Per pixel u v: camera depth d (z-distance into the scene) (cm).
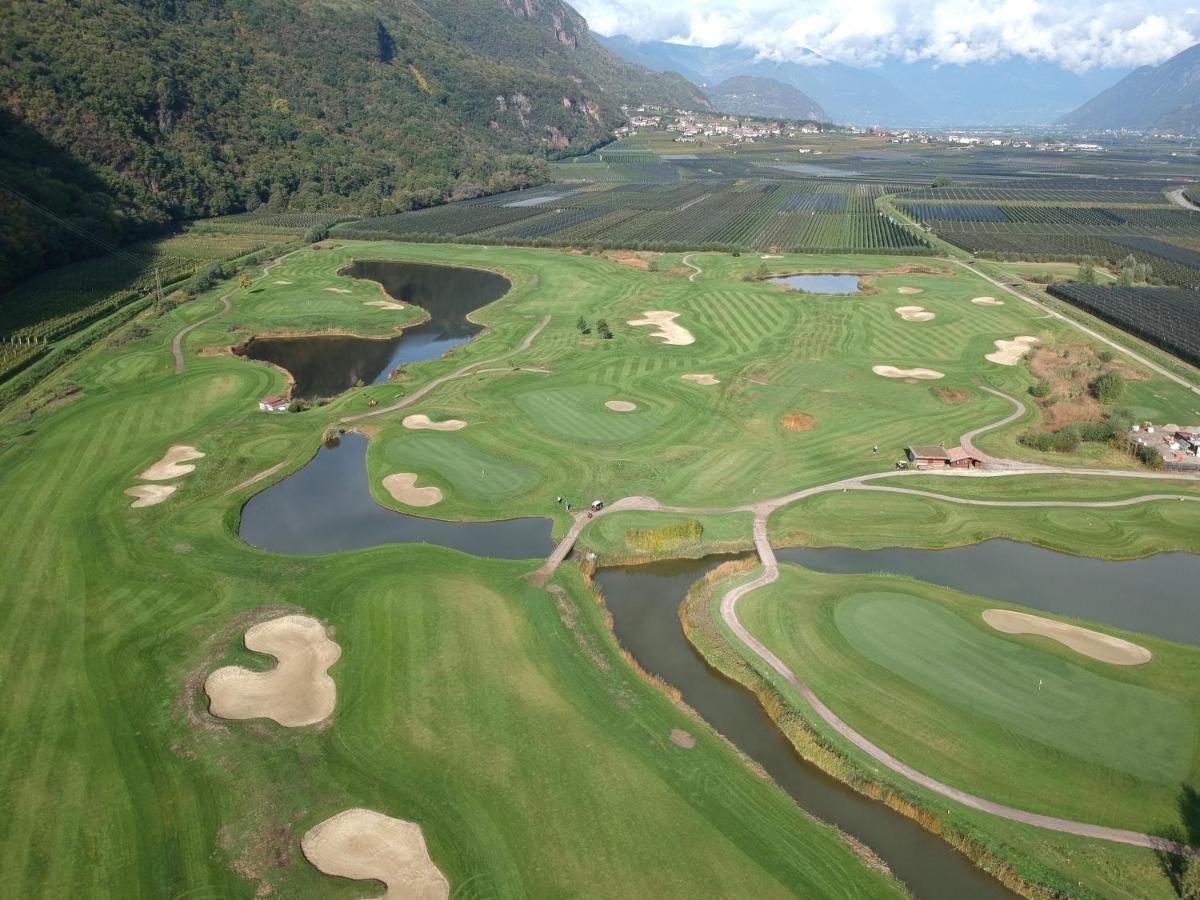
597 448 8825
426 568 6481
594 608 6019
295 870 3888
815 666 5338
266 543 7081
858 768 4488
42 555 6669
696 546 6862
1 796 4272
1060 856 3934
